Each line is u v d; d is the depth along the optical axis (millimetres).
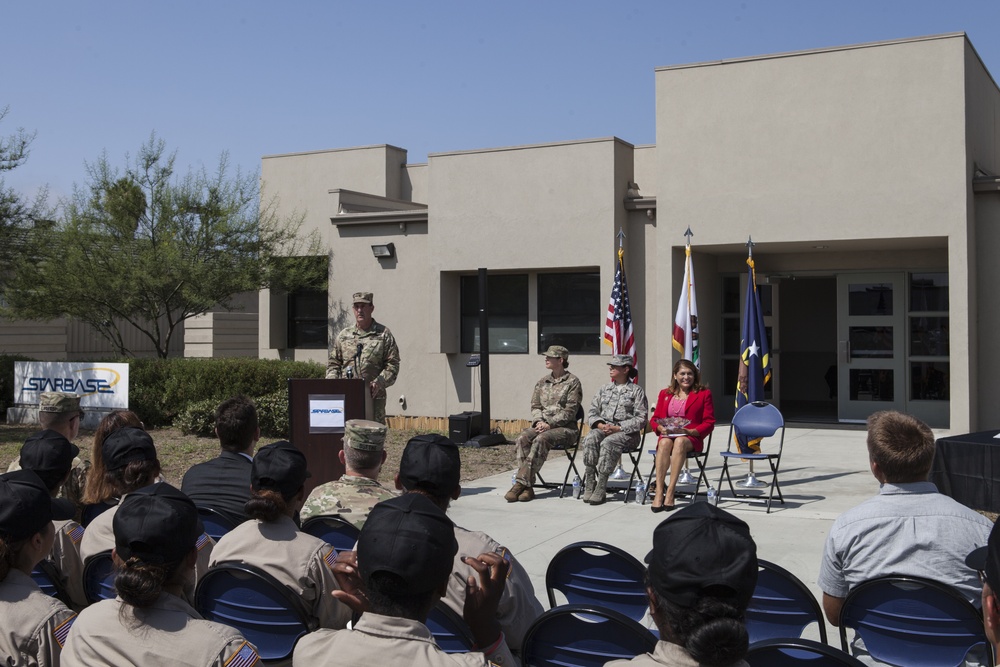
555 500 8984
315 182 19406
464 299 16203
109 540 4023
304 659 2336
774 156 13625
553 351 9188
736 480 9852
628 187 15148
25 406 14578
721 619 1969
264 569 3576
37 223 15516
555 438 8977
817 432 13914
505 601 3354
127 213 17047
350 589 2631
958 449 7930
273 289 17391
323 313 17672
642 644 2975
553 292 15500
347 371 9133
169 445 12391
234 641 2590
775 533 7426
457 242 15750
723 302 15750
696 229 14102
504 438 12961
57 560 4000
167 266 16453
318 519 4312
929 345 14297
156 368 14281
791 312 20109
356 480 4477
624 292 11578
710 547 2014
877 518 3592
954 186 12586
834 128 13273
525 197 15258
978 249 13219
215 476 4805
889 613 3434
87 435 13391
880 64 13000
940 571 3490
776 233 13609
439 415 16266
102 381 14070
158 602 2619
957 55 12547
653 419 8727
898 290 14508
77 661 2582
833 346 19750
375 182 19516
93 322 17719
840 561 3682
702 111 14086
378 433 4492
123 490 4438
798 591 3586
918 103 12789
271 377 14016
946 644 3361
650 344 14781
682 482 9703
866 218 13094
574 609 3014
